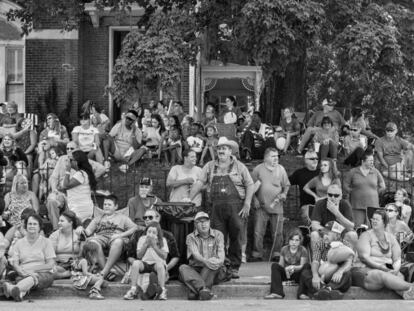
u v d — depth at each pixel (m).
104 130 22.75
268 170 17.58
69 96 29.47
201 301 14.71
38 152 20.47
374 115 35.28
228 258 15.89
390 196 18.12
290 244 15.09
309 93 35.38
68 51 29.55
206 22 22.30
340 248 14.95
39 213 17.80
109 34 29.94
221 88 32.78
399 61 21.25
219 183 15.98
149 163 21.08
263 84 28.59
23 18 24.53
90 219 16.84
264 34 20.14
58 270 15.59
